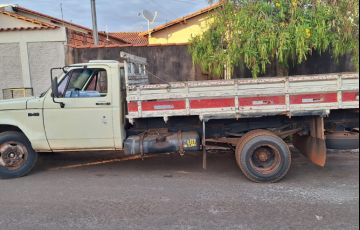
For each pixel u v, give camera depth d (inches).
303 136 286.8
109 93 263.4
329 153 329.7
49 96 266.4
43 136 268.1
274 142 246.1
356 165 287.3
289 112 249.0
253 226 176.9
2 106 267.0
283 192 227.5
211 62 323.3
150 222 184.9
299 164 297.0
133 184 251.0
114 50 425.4
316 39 284.2
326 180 251.1
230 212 195.5
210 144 275.0
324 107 247.6
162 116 254.4
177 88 252.1
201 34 343.9
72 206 210.1
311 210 195.5
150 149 264.5
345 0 289.7
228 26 311.3
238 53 296.5
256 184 246.2
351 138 260.2
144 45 420.8
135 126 275.4
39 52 451.5
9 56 452.1
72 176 275.3
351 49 295.1
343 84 245.8
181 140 264.4
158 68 422.3
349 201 208.1
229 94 250.4
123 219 189.5
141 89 253.3
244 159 248.1
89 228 179.6
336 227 173.6
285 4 290.2
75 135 267.0
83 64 267.4
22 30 449.1
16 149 273.9
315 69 361.4
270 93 248.8
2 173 270.4
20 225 184.5
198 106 252.5
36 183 258.5
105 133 266.2
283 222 180.5
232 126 274.2
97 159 330.6
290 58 321.7
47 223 186.5
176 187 242.2
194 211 198.1
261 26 289.1
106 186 247.4
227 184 247.3
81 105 264.1
